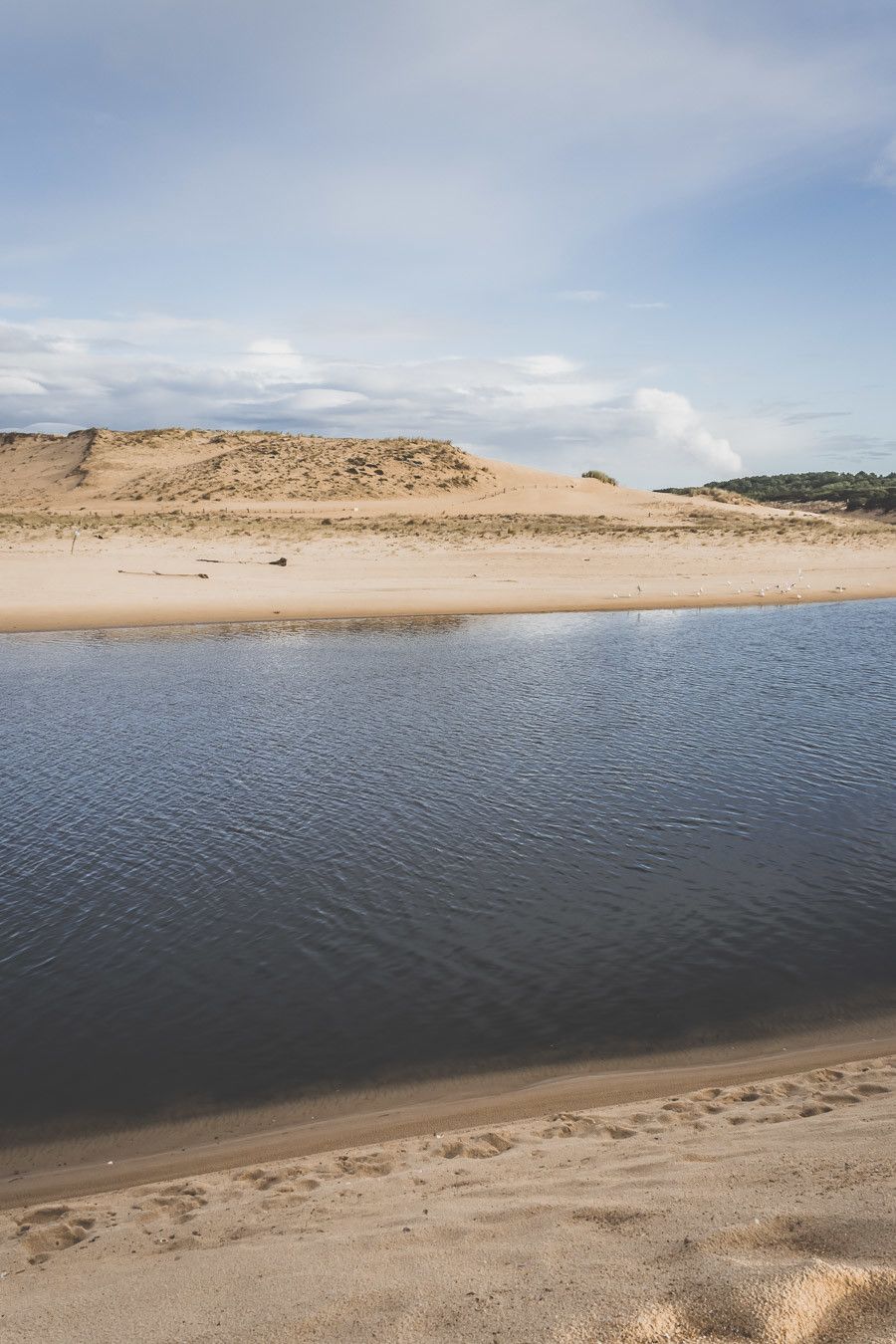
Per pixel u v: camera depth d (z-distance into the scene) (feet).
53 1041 30.81
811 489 596.70
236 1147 25.39
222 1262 16.25
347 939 37.55
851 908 40.04
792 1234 13.24
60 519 249.34
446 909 40.16
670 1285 11.80
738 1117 23.80
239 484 333.62
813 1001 32.81
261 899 41.24
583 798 54.34
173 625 130.41
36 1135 26.30
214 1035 31.07
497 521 256.73
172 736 69.31
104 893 42.06
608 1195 16.94
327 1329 12.34
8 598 144.25
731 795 54.80
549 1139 23.70
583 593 160.35
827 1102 24.38
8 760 63.16
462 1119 26.25
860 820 50.57
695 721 73.26
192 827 50.11
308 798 54.60
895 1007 32.37
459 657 104.27
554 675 93.15
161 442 414.62
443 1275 13.55
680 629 127.24
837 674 93.35
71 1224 20.99
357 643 114.83
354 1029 31.19
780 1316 10.64
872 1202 14.02
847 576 181.47
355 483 342.85
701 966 35.32
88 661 102.01
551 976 34.65
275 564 180.45
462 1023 31.55
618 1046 30.12
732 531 231.91
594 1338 10.72
